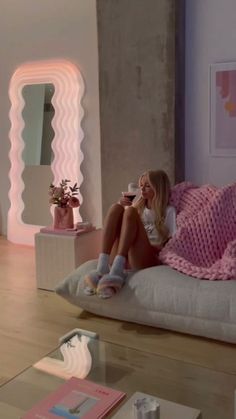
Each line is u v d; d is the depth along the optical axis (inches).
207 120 145.2
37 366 71.3
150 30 139.6
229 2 136.5
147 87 142.9
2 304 121.8
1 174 195.5
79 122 167.9
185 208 122.0
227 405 61.4
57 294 116.5
